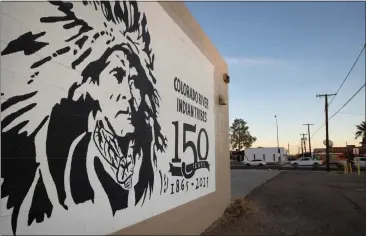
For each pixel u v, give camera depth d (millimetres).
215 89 10477
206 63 9680
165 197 6348
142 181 5477
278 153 66688
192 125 8164
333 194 15711
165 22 6785
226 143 11492
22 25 3316
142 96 5641
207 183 9070
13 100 3195
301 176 29703
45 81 3557
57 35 3744
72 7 3994
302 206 11992
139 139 5449
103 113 4512
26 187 3295
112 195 4617
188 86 8023
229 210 10641
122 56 5062
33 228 3350
